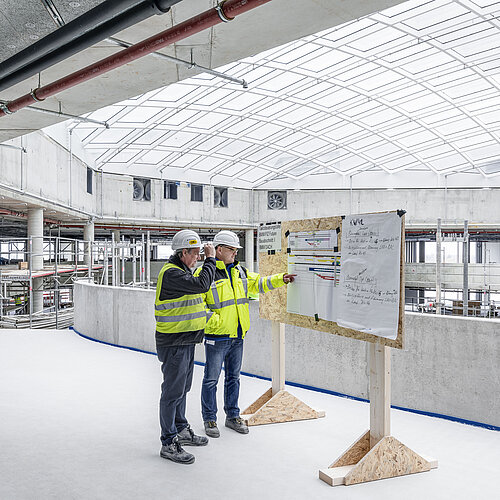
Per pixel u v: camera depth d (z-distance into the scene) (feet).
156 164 110.83
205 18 15.51
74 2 17.93
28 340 40.45
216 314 18.45
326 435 18.72
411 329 21.70
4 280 59.26
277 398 20.20
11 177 58.08
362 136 102.47
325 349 24.49
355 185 123.85
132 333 36.40
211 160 112.37
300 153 110.63
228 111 87.66
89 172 98.02
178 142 99.91
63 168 78.33
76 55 22.43
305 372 25.31
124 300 37.09
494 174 117.60
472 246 145.48
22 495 13.94
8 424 19.86
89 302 41.22
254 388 25.52
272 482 14.87
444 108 89.71
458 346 20.47
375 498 13.89
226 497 13.93
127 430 19.20
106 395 24.07
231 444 17.81
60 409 21.83
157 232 129.70
